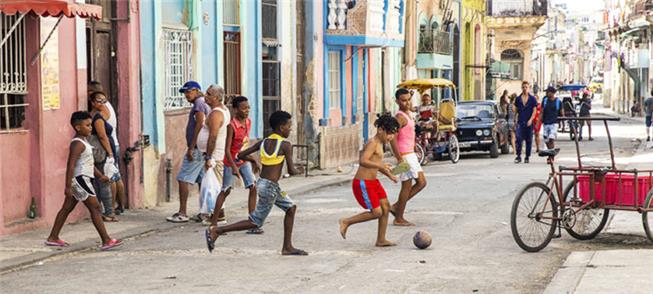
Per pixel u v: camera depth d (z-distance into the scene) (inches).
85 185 502.6
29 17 560.7
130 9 671.1
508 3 2674.7
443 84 1198.9
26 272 447.2
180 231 577.6
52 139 582.6
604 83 3858.3
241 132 582.2
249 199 595.5
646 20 2415.1
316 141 1011.3
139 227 581.3
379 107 1285.7
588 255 455.2
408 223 578.6
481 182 840.9
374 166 498.3
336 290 396.8
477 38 2167.8
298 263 459.8
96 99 597.6
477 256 473.7
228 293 394.3
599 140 1594.5
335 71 1118.4
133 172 673.0
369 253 486.6
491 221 595.8
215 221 581.6
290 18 976.9
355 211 657.0
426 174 937.5
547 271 436.5
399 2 1216.2
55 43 583.5
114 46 668.1
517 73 2773.1
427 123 1082.7
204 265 457.1
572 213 496.7
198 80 781.9
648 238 497.4
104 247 506.9
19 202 559.5
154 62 704.4
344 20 1073.5
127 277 430.3
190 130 616.7
